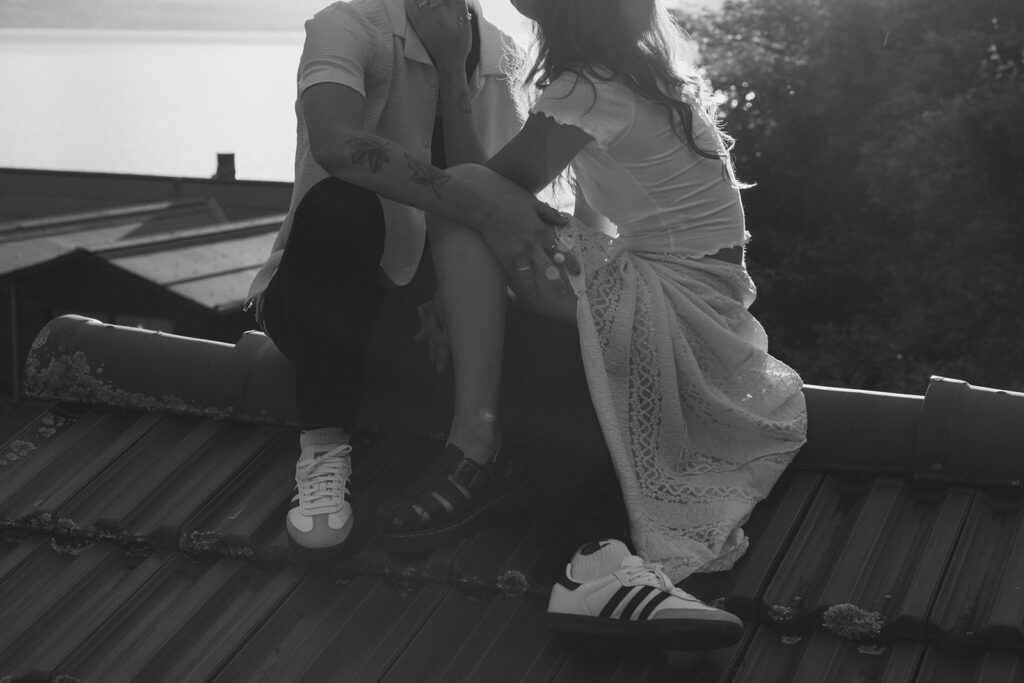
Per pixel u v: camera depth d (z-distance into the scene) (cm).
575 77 242
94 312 1466
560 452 246
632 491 235
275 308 264
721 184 257
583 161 255
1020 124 1441
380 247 250
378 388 282
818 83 1752
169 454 291
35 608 257
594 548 229
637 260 256
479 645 231
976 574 224
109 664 239
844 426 255
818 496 252
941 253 1545
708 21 1883
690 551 232
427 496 244
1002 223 1462
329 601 246
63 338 316
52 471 293
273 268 274
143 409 308
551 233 244
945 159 1493
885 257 1683
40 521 277
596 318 245
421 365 278
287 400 291
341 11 257
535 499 251
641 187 253
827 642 220
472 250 244
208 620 246
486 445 244
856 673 214
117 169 6097
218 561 261
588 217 277
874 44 1717
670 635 213
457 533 245
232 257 1563
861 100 1748
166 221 2005
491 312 244
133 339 312
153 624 247
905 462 251
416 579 245
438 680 225
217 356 303
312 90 248
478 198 239
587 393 249
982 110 1463
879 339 1597
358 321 250
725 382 255
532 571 241
